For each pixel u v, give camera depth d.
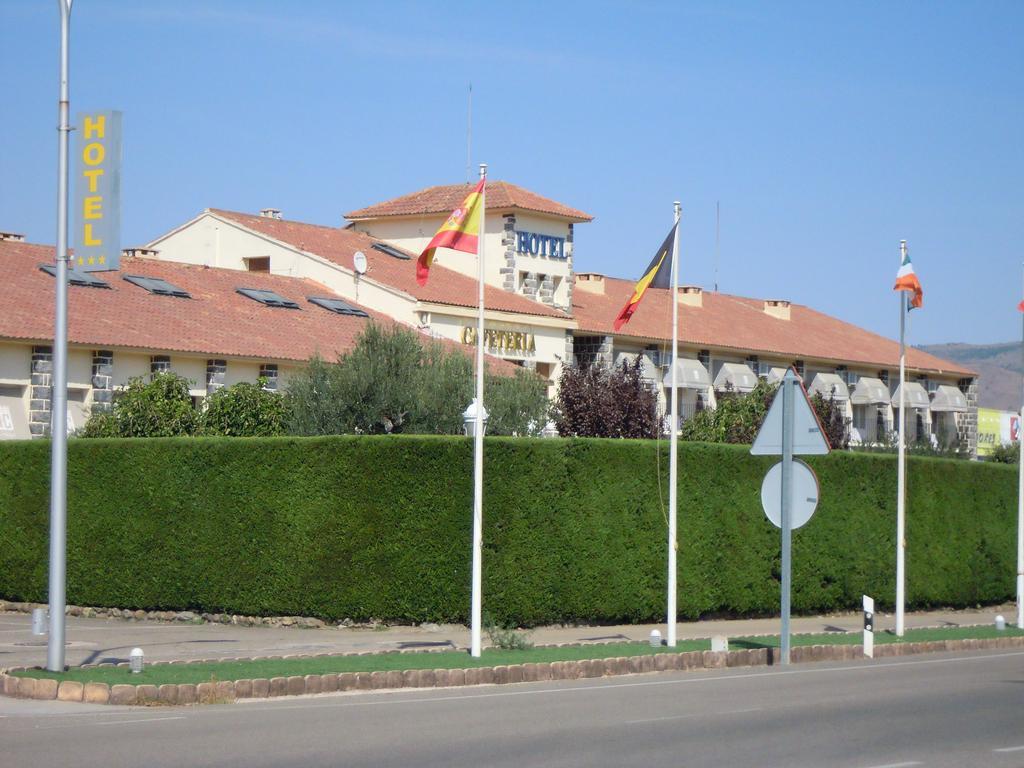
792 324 77.81
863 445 57.09
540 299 62.84
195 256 58.78
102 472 28.88
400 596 26.11
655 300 71.62
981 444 87.75
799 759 13.23
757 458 30.81
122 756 12.80
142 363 40.44
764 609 31.06
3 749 13.19
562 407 48.78
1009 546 37.94
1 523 30.31
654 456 28.67
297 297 51.16
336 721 15.40
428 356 38.72
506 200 61.69
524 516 26.59
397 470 26.31
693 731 15.00
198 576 27.56
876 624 30.98
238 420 35.34
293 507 26.77
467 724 15.27
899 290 28.23
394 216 64.25
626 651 22.52
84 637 24.73
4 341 37.41
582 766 12.59
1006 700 18.30
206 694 17.05
